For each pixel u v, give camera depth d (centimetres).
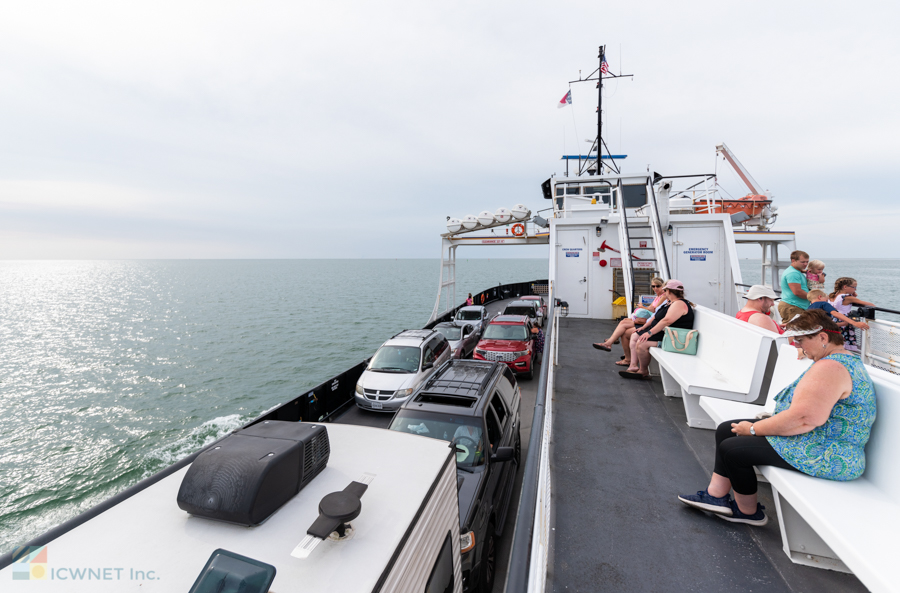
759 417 276
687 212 1427
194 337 4638
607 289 1066
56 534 167
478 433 506
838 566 243
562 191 1445
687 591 232
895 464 204
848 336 629
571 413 497
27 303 9794
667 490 335
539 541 177
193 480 182
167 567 154
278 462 187
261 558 160
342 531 175
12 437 2041
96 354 3922
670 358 511
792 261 640
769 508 307
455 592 261
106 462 1798
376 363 1097
